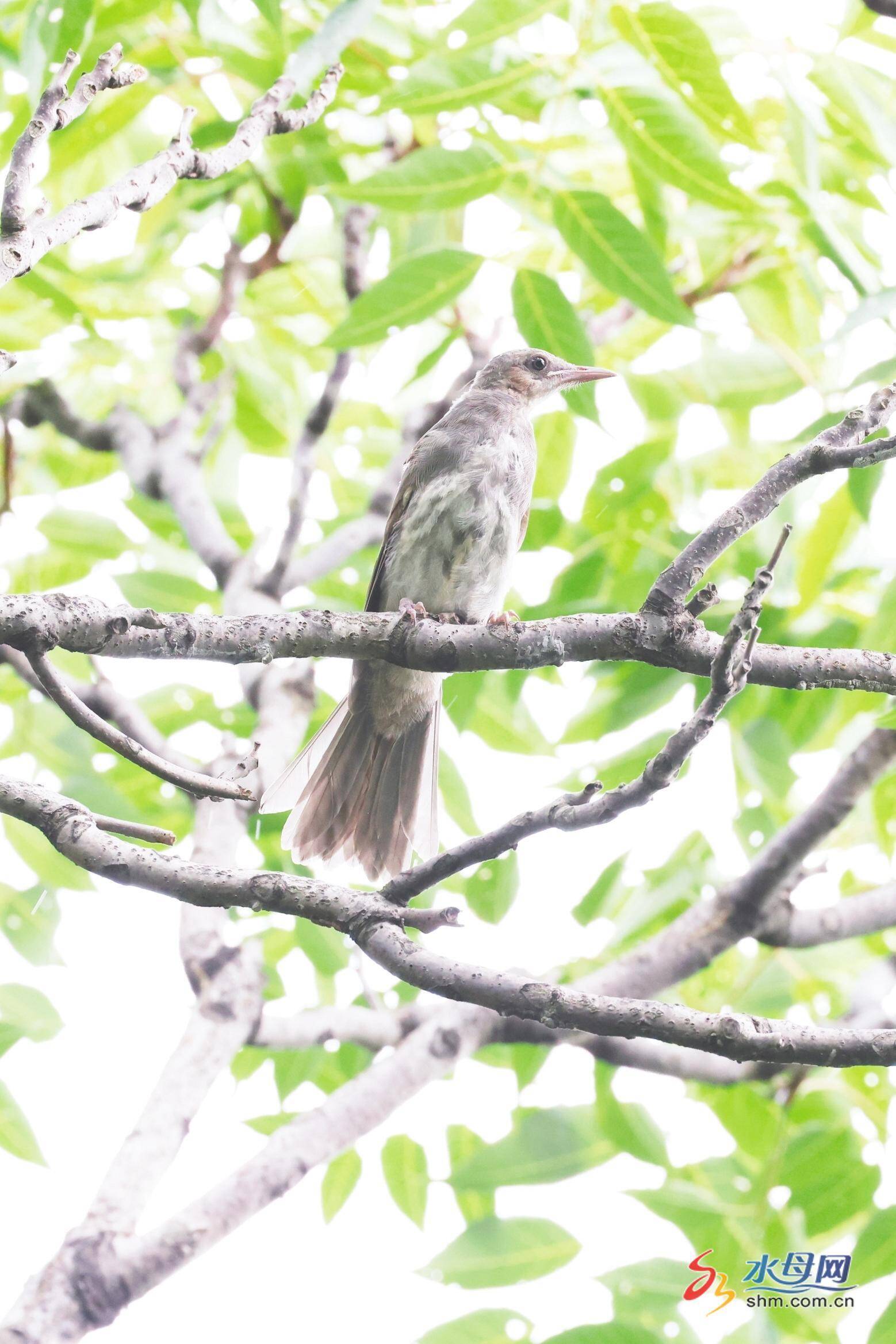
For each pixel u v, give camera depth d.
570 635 7.54
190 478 13.18
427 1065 9.71
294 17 11.60
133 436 13.60
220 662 7.05
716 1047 5.88
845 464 7.21
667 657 7.52
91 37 9.46
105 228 6.48
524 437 11.99
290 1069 11.82
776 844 10.48
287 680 11.83
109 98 12.16
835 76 10.59
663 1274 9.68
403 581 11.49
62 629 6.32
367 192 9.59
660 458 12.16
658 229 10.67
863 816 12.38
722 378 12.70
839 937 10.61
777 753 10.60
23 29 10.71
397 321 9.72
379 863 10.43
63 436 14.62
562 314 9.80
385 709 10.62
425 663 7.48
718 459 13.22
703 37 9.45
